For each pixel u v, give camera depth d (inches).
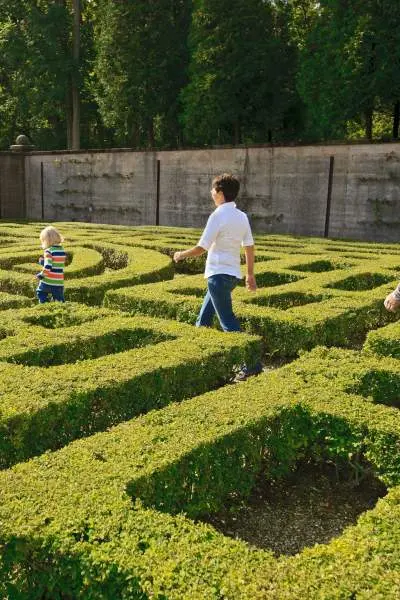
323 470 186.4
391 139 791.7
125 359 217.9
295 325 290.7
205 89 1152.2
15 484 126.6
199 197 1016.9
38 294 351.6
